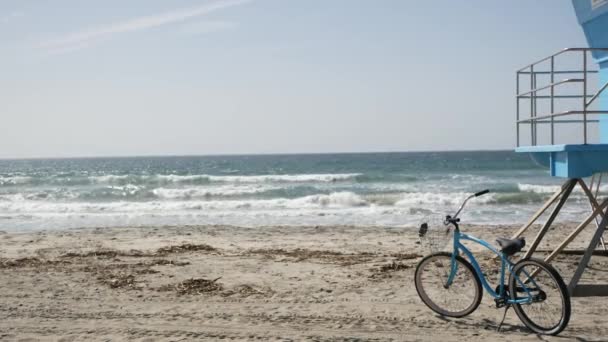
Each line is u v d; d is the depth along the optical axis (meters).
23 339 5.68
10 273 8.98
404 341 5.43
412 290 7.57
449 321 6.09
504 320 6.09
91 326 6.09
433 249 6.51
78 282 8.29
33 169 101.62
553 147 5.94
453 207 24.34
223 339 5.59
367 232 15.22
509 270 5.70
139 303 7.07
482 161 95.06
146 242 13.35
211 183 44.78
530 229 14.92
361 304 6.88
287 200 26.91
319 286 7.91
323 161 113.50
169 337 5.67
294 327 5.95
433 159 113.00
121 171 83.12
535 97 7.03
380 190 34.31
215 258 10.39
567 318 5.35
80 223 20.50
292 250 11.61
